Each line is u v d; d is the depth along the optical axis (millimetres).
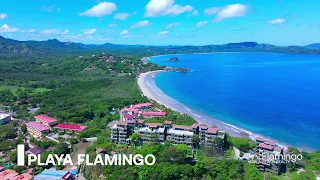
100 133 183125
